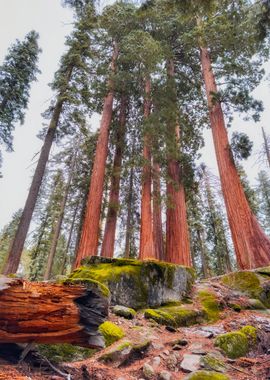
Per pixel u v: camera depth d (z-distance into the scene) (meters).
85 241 10.39
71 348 3.52
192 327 5.46
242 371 3.49
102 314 3.04
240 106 12.53
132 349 3.81
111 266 6.69
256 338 4.69
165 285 6.73
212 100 12.72
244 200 11.10
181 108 15.70
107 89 13.66
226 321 5.85
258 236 10.37
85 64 14.55
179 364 3.69
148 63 12.08
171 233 11.84
